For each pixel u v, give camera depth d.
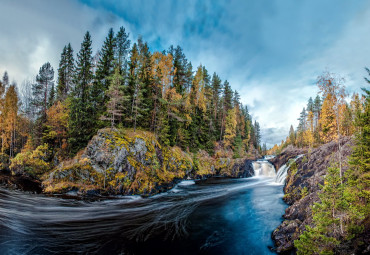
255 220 12.48
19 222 11.34
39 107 31.73
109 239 10.15
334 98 8.07
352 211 5.79
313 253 6.05
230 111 48.41
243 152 54.91
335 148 14.32
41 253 8.52
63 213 13.58
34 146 27.23
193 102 41.62
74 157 23.70
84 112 25.83
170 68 34.69
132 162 21.23
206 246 9.58
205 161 38.12
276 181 25.56
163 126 29.28
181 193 21.81
